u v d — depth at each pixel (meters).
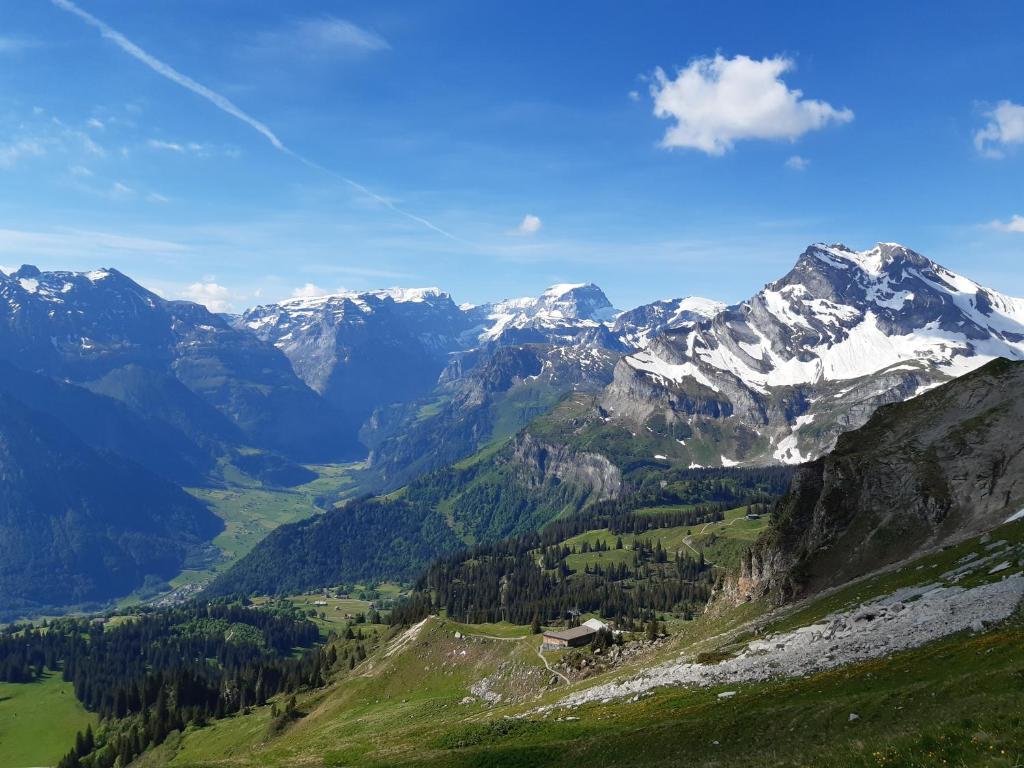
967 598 76.25
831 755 44.31
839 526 140.88
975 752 37.19
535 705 121.94
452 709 158.00
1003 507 120.56
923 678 57.91
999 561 84.25
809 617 105.81
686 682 94.06
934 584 89.00
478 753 83.75
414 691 184.12
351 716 180.38
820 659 79.81
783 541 150.25
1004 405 146.50
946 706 45.81
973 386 158.62
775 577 146.38
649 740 68.75
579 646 165.00
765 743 56.16
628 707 93.12
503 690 155.88
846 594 109.69
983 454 134.62
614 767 65.50
